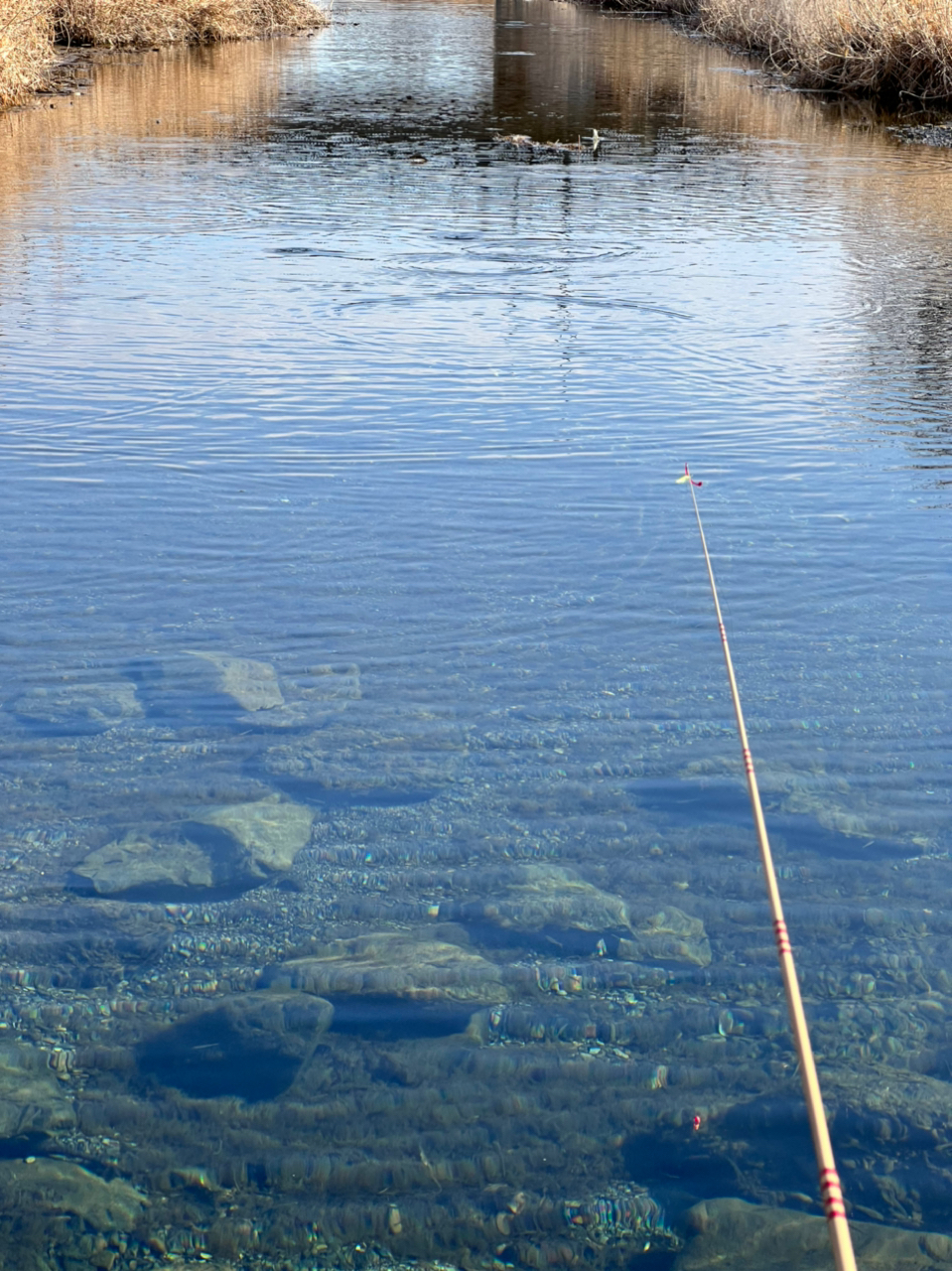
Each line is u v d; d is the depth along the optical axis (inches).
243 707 173.2
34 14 863.7
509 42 1167.0
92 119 733.3
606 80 929.5
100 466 255.0
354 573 211.5
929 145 709.9
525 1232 101.0
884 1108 112.0
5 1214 101.7
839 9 903.1
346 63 1014.4
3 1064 115.9
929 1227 100.7
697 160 650.8
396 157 641.6
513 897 139.0
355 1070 116.0
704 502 242.2
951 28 830.5
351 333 354.9
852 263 444.1
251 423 282.0
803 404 300.7
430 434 277.3
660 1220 101.9
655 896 139.4
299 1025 121.1
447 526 229.8
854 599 204.8
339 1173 106.0
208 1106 112.1
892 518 235.6
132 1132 109.6
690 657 187.2
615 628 195.2
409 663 184.5
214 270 419.2
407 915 136.6
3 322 354.0
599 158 652.1
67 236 459.8
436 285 407.8
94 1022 121.4
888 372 325.7
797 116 802.2
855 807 153.9
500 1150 108.3
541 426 283.3
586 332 360.5
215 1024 121.3
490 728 169.6
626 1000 124.7
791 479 254.8
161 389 302.8
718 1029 121.2
